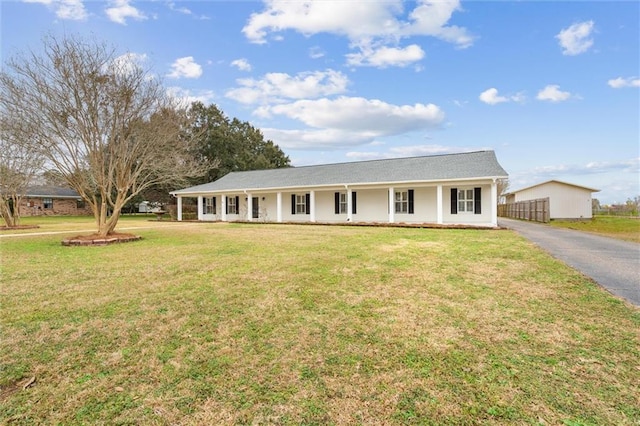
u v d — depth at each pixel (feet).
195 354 9.80
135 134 39.29
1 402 7.64
